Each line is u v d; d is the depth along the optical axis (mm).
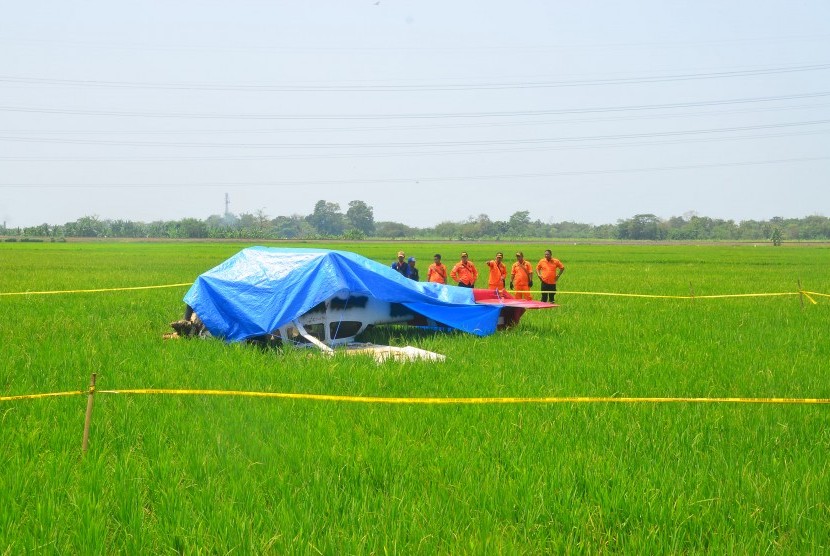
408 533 6043
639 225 178250
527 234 198125
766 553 5770
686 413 9492
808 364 13031
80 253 66812
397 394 10547
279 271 16031
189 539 5906
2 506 6355
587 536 6109
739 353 14211
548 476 7203
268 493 6848
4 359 12281
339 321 16438
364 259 16922
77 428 8523
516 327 18094
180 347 14078
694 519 6297
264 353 14250
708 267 52656
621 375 11844
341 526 6227
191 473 7297
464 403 9891
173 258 57688
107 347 13719
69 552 5723
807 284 34969
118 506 6473
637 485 6957
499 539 5867
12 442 8039
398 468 7477
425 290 17750
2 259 54625
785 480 7082
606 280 38000
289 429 8578
